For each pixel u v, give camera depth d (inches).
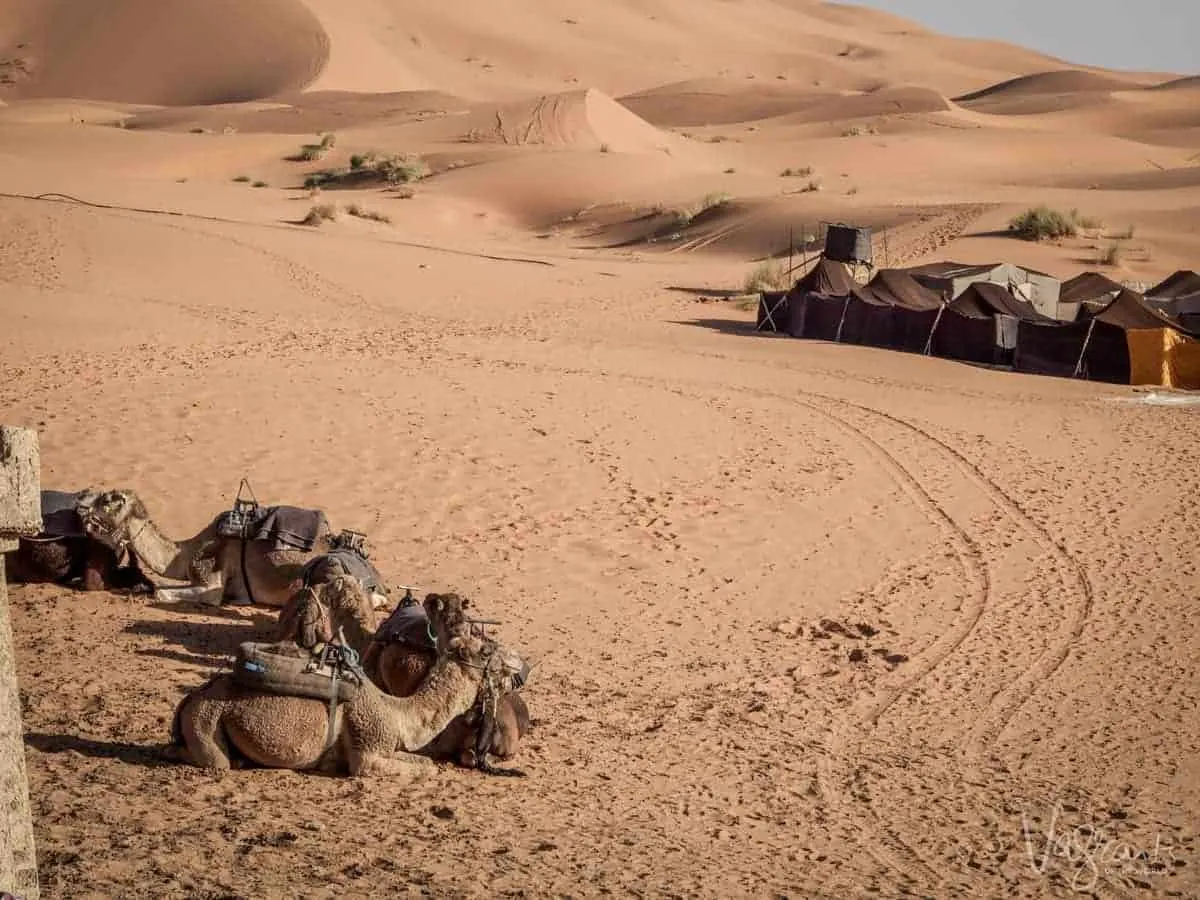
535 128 3878.0
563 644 501.4
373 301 1486.2
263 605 488.1
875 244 2340.1
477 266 1888.5
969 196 3004.4
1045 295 1727.4
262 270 1577.3
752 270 2206.0
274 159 3550.7
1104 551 697.0
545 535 644.7
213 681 330.3
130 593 489.7
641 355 1274.6
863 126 4788.4
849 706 465.1
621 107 4202.8
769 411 1008.2
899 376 1284.4
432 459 756.0
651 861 304.7
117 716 363.6
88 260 1472.7
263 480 680.4
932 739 439.2
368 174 3289.9
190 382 898.7
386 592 462.3
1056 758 428.8
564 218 2945.4
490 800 333.7
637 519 687.1
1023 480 847.1
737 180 3282.5
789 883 302.7
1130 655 540.7
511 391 974.4
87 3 6018.7
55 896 234.7
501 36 6830.7
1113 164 4072.3
